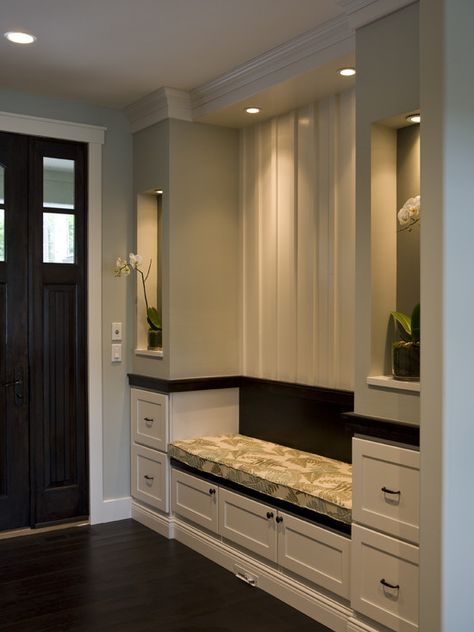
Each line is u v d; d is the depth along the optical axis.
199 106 4.06
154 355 4.26
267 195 4.09
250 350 4.26
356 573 2.81
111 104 4.35
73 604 3.21
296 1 2.89
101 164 4.38
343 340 3.54
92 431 4.37
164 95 4.03
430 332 2.34
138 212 4.45
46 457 4.26
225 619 3.06
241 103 3.77
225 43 3.35
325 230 3.64
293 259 3.88
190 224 4.18
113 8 2.97
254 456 3.69
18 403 4.16
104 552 3.88
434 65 2.31
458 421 2.33
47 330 4.24
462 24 2.32
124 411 4.50
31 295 4.18
